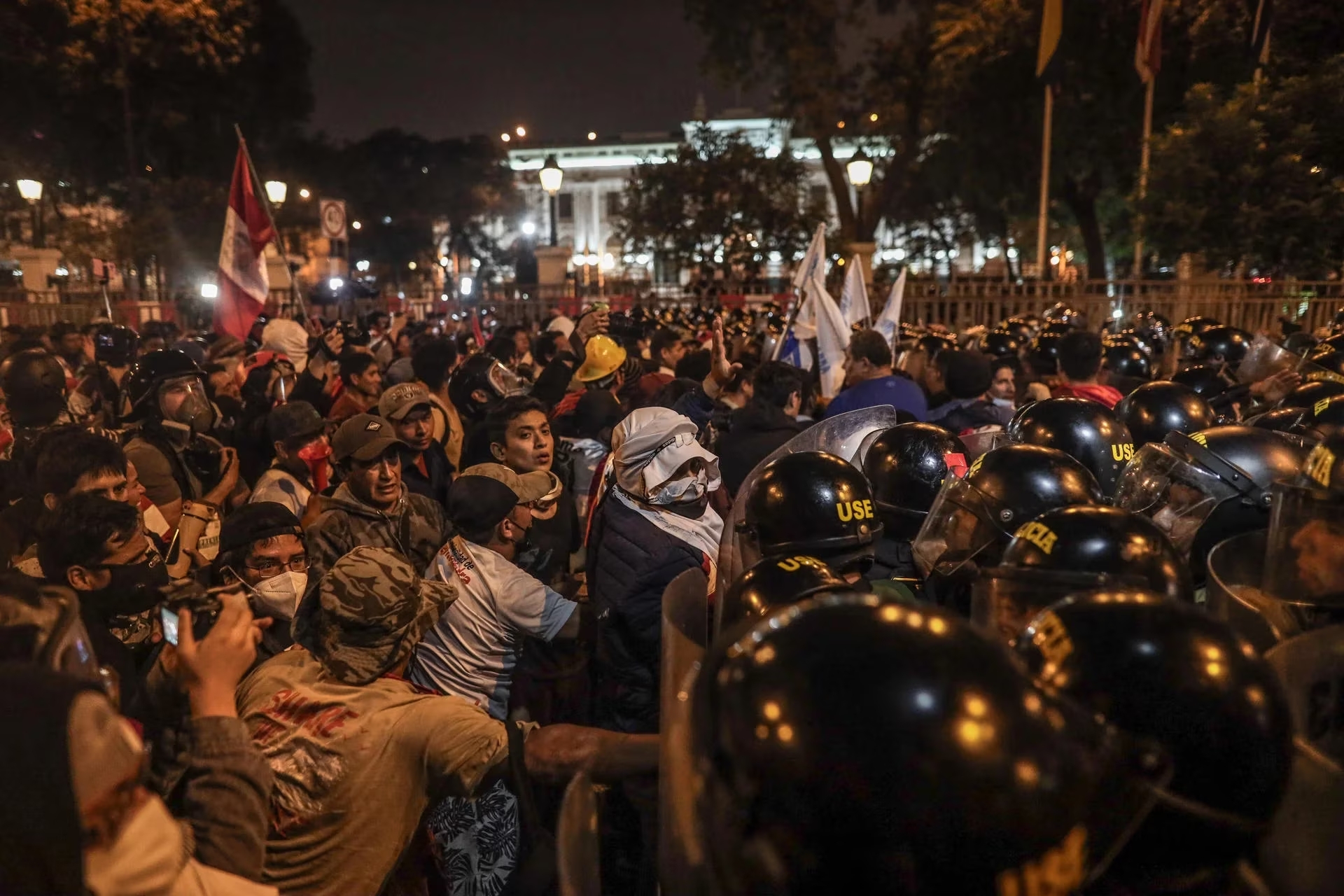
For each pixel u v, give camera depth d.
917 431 2.62
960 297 16.42
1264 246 15.44
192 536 3.83
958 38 25.23
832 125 28.62
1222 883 1.04
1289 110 15.30
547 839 2.05
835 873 0.85
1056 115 24.36
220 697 1.85
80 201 31.41
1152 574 1.53
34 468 3.61
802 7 26.91
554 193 16.02
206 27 27.47
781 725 0.87
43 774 1.07
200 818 1.75
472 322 13.58
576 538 4.80
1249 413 4.31
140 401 4.79
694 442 3.32
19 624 1.26
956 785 0.82
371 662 2.27
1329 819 1.01
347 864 2.15
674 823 1.09
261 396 6.36
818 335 7.32
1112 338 6.99
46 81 27.08
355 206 53.59
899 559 2.57
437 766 2.15
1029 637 1.17
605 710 3.32
